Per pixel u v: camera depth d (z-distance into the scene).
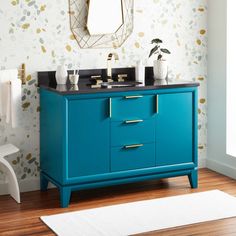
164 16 7.22
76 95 6.32
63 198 6.38
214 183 7.03
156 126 6.66
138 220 6.06
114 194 6.72
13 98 6.43
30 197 6.66
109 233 5.80
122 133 6.54
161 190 6.82
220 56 7.30
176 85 6.69
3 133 6.71
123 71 7.06
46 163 6.70
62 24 6.80
